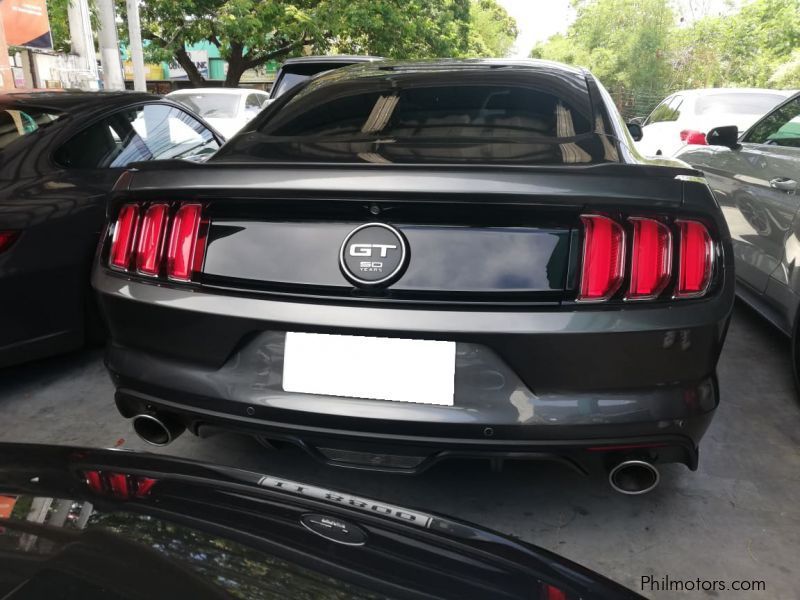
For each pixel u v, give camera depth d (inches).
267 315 77.2
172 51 790.5
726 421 121.7
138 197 84.8
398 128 97.4
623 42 1681.8
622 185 73.0
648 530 89.7
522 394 74.0
